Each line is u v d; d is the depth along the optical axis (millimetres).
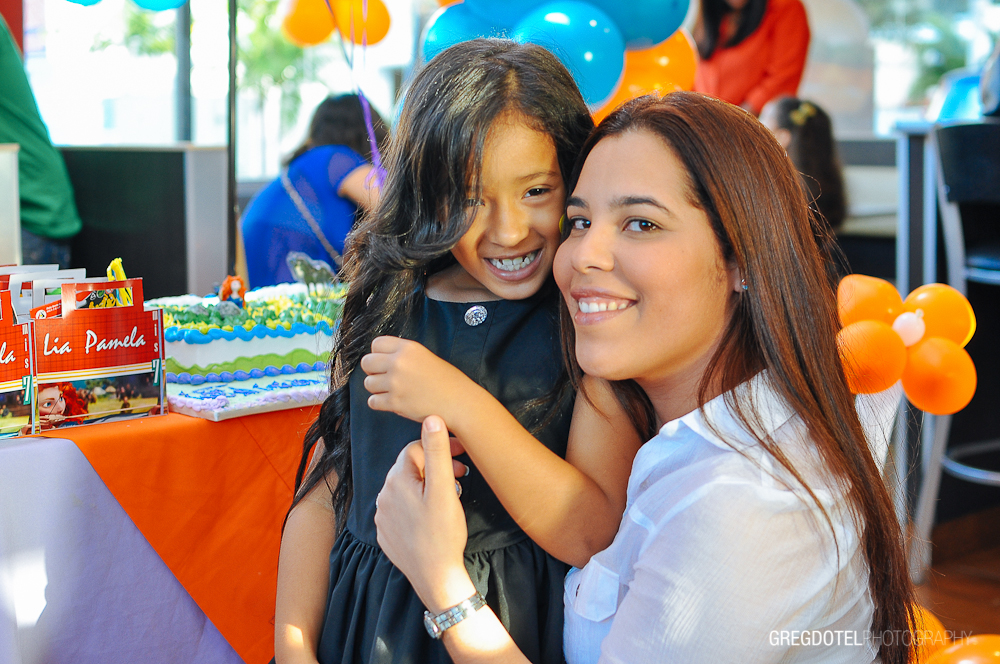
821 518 694
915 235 2445
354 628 855
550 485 790
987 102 2240
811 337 751
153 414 1218
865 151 4332
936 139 2250
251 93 5387
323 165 2441
